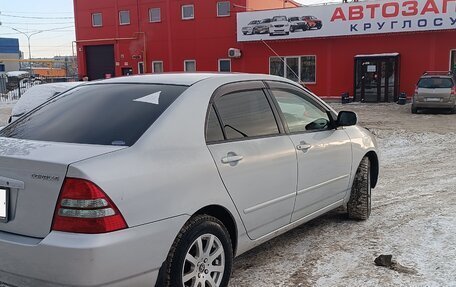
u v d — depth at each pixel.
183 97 3.56
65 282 2.75
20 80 40.50
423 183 7.52
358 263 4.30
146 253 2.95
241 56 27.66
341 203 5.27
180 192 3.18
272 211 4.07
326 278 4.01
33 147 3.17
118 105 3.64
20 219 2.93
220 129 3.69
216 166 3.48
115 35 32.22
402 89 23.64
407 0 22.66
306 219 4.66
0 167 3.03
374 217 5.68
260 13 26.12
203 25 28.80
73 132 3.41
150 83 3.91
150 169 3.04
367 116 18.38
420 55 23.14
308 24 25.03
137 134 3.22
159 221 3.02
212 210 3.55
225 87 3.92
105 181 2.81
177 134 3.34
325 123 5.04
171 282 3.14
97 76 33.66
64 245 2.71
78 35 33.59
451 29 22.06
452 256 4.38
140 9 30.94
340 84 25.12
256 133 4.02
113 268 2.79
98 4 32.53
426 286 3.79
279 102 4.45
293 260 4.42
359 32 23.89
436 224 5.29
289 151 4.24
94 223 2.74
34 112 4.07
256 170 3.85
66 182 2.79
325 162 4.77
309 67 25.91
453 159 9.84
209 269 3.43
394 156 10.56
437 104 18.41
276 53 26.52
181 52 29.80
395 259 4.35
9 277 2.96
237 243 3.75
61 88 9.05
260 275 4.11
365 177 5.48
